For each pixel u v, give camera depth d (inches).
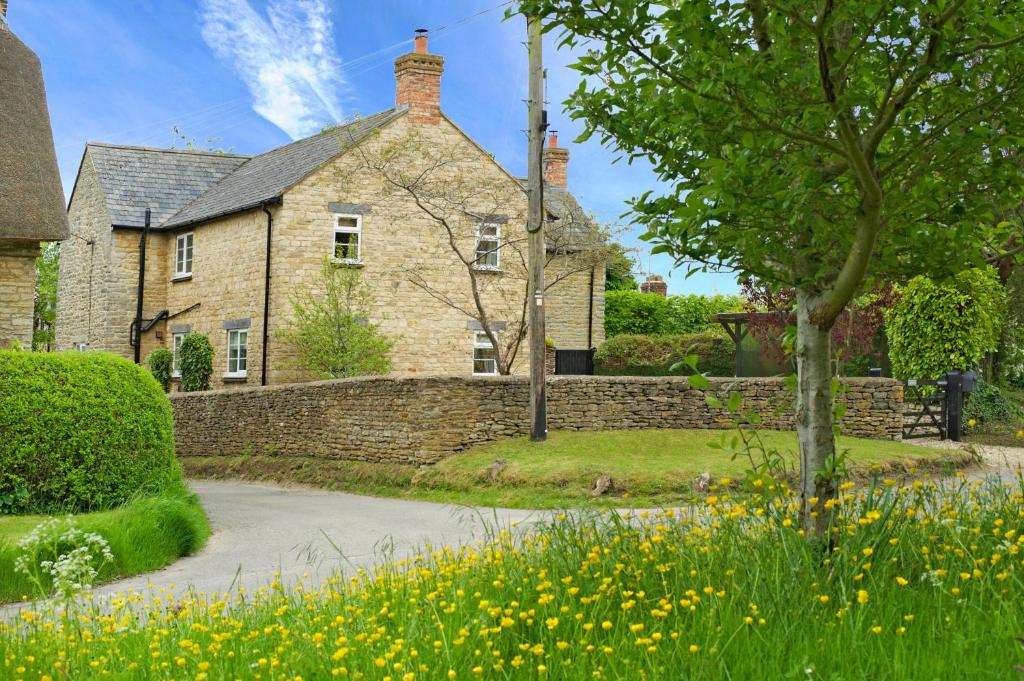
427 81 1015.0
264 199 960.3
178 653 191.9
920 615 170.1
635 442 624.4
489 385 676.1
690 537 229.3
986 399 700.7
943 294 686.5
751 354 964.6
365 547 409.1
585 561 213.5
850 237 207.5
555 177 1371.8
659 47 201.2
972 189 206.8
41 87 719.7
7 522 447.2
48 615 228.5
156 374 1066.7
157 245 1159.6
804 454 221.6
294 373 952.3
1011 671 142.7
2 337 633.6
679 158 226.7
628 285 1454.2
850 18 187.3
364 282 975.0
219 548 433.7
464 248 1025.5
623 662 154.4
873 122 207.3
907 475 510.6
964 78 188.2
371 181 987.3
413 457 663.8
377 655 169.9
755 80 185.5
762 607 175.6
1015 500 236.8
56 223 636.1
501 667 159.5
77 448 494.0
